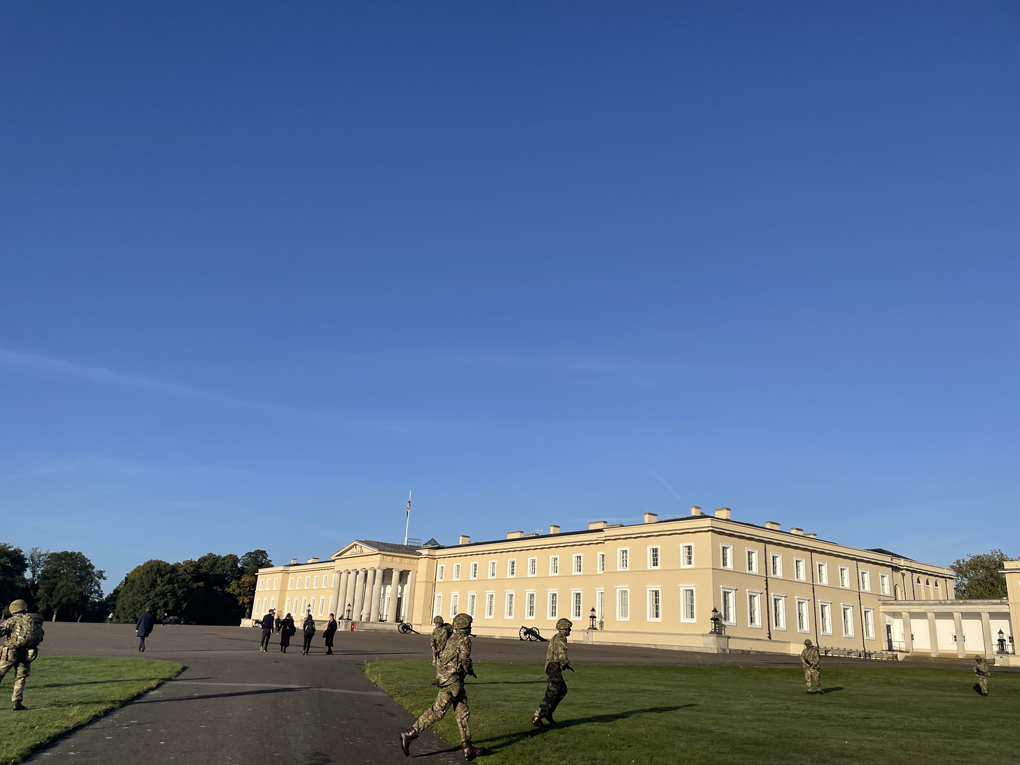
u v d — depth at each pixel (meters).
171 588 136.62
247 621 142.25
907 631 80.69
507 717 18.09
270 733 14.81
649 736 16.06
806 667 29.88
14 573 136.50
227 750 13.16
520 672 33.19
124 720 15.51
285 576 141.50
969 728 20.03
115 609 139.00
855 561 85.00
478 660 39.75
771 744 15.71
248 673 25.94
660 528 72.88
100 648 37.12
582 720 17.97
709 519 69.19
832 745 15.96
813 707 24.00
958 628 74.62
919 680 40.06
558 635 17.19
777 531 75.75
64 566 147.38
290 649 43.69
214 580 157.62
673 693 26.59
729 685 32.31
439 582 102.44
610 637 72.56
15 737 13.21
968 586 111.00
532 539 90.38
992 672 49.00
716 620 64.81
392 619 110.00
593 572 81.94
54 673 23.55
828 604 79.50
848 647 80.06
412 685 23.78
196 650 38.09
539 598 87.12
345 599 117.75
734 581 69.69
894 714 22.81
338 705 19.08
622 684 29.73
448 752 14.12
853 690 32.41
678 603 69.62
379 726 16.42
